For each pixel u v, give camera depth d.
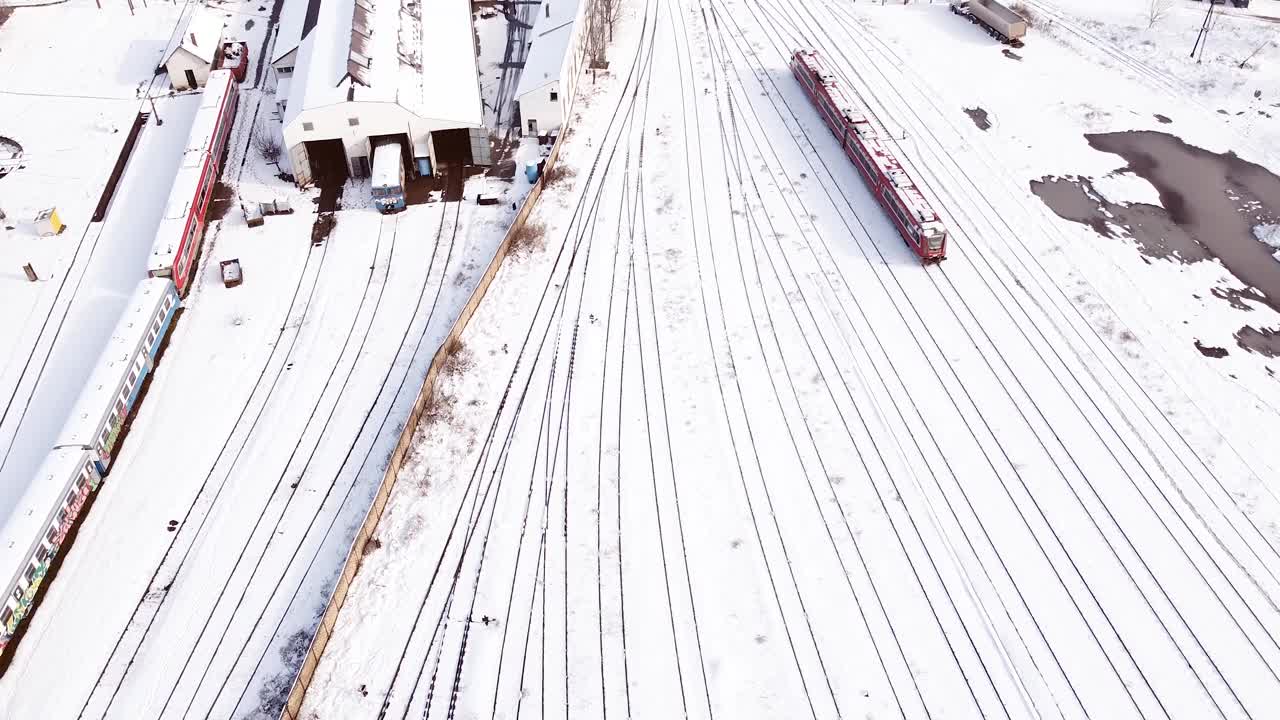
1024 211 52.41
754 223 51.66
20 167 54.44
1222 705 30.80
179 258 45.88
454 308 45.72
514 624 33.19
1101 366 42.94
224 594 34.03
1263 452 39.00
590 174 54.97
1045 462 38.69
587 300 46.50
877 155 52.94
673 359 43.44
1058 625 33.03
